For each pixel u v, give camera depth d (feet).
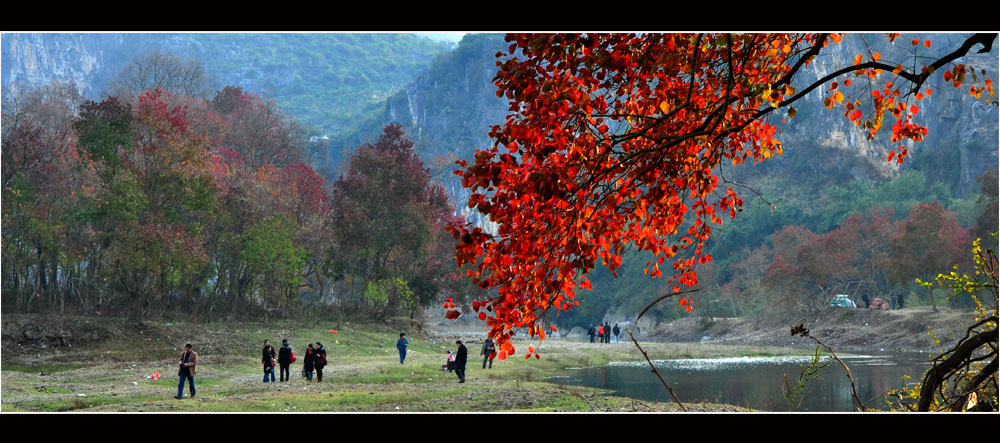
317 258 203.10
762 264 327.26
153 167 144.56
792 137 503.20
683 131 20.83
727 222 409.49
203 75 319.47
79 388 79.00
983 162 416.26
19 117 160.76
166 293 163.63
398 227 191.72
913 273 216.54
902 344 187.83
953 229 222.89
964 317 182.19
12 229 141.08
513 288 17.44
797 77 259.39
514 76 17.62
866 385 91.76
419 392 77.51
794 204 442.50
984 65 275.39
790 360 145.48
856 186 451.53
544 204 17.44
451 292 214.90
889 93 21.85
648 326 367.04
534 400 70.33
